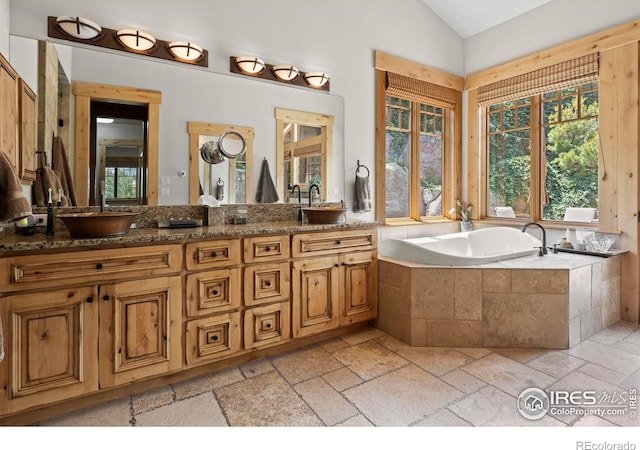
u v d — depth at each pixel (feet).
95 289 5.77
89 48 7.51
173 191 8.37
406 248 9.29
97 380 5.81
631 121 9.83
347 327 9.25
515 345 8.24
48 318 5.43
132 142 7.91
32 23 7.06
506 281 8.20
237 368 7.37
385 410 5.87
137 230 7.36
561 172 11.75
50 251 5.41
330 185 10.82
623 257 9.98
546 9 11.62
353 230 8.96
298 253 8.04
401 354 7.98
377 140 11.82
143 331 6.21
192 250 6.68
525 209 12.69
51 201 6.84
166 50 8.30
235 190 9.21
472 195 13.85
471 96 13.87
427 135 13.80
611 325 9.66
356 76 11.35
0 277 5.07
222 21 9.05
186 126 8.55
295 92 10.16
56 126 7.16
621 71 9.99
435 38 13.25
